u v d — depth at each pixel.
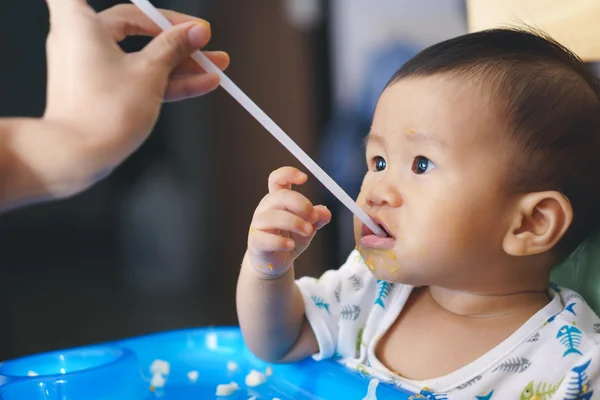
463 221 0.75
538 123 0.77
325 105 2.74
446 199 0.75
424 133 0.76
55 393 0.76
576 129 0.80
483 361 0.76
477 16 1.08
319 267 2.65
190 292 2.70
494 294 0.81
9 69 2.74
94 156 0.54
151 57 0.58
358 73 2.67
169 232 2.86
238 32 2.80
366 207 0.80
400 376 0.80
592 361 0.71
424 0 2.52
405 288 0.87
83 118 0.54
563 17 1.02
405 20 2.57
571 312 0.78
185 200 2.87
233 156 2.88
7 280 2.66
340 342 0.87
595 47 1.01
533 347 0.76
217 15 2.79
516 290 0.82
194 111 2.88
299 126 2.78
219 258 2.86
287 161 2.78
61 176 0.54
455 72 0.78
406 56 2.58
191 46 0.60
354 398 0.77
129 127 0.56
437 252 0.76
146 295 2.64
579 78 0.82
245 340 0.87
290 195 0.75
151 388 0.85
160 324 2.34
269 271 0.80
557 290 0.85
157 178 2.89
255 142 2.85
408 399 0.72
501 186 0.77
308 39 2.76
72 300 2.53
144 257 2.85
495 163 0.76
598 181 0.82
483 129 0.76
